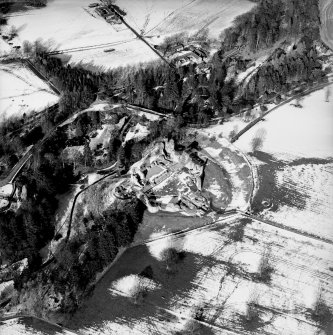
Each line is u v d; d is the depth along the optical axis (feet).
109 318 610.24
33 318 611.88
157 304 624.59
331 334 596.70
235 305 625.00
